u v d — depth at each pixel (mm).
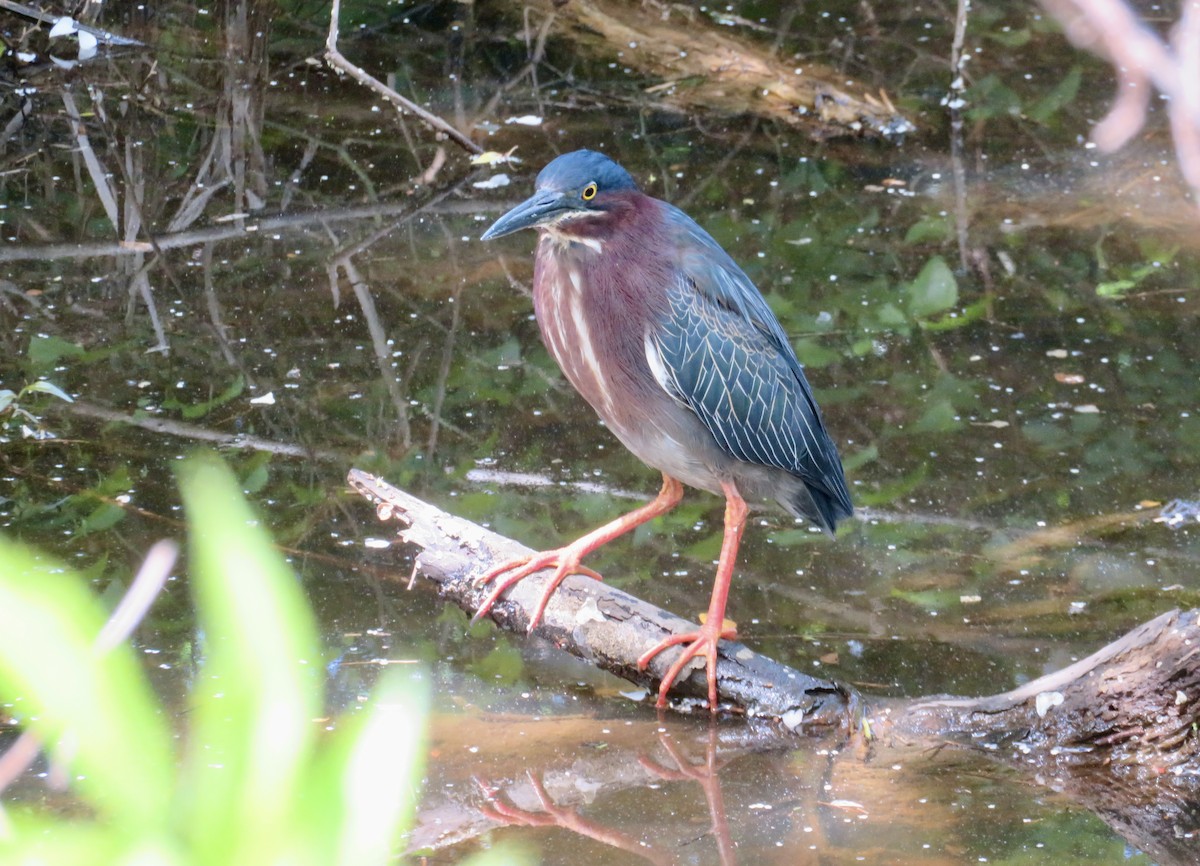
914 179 14820
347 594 8555
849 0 19125
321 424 10531
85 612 1066
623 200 7512
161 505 9359
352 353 11508
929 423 10766
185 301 12188
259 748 1107
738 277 8172
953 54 16328
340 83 16781
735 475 8148
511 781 6812
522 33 18047
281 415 10617
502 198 14312
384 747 1144
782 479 8359
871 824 6496
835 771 6984
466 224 13789
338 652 7922
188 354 11383
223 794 1106
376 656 7898
